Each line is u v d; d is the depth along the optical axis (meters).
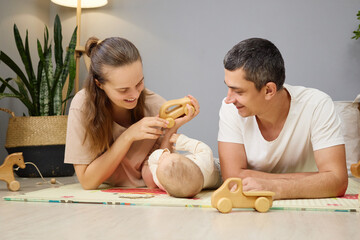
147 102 1.94
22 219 1.12
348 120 2.86
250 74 1.35
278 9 3.54
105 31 3.78
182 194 1.43
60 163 2.83
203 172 1.54
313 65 3.50
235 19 3.60
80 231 0.96
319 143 1.47
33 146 2.74
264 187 1.34
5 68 3.09
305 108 1.52
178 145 1.71
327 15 3.48
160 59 3.70
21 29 3.35
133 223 1.05
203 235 0.91
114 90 1.60
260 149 1.58
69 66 3.01
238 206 1.20
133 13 3.75
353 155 2.84
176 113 1.75
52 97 2.92
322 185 1.38
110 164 1.72
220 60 3.61
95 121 1.73
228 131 1.60
